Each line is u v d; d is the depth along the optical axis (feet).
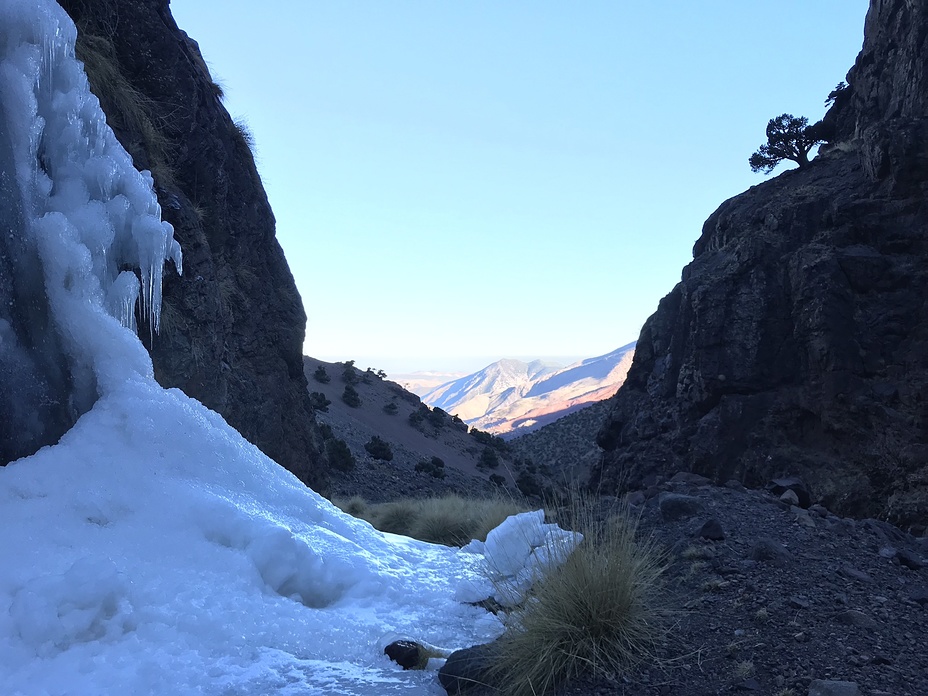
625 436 125.29
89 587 11.48
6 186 14.76
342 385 225.97
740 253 112.57
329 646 12.46
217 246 36.01
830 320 98.02
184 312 28.84
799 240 109.91
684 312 119.03
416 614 14.49
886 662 10.52
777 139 146.51
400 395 247.09
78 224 16.93
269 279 43.80
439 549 20.02
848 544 16.97
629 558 13.17
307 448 44.78
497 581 15.70
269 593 13.82
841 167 120.26
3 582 11.55
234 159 40.22
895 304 97.09
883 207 102.89
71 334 15.85
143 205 19.52
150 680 10.41
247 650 11.78
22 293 14.84
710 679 10.32
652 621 12.38
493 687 11.17
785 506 20.27
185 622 11.85
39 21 16.11
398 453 162.20
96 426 15.02
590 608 11.74
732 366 106.11
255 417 37.65
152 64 32.22
